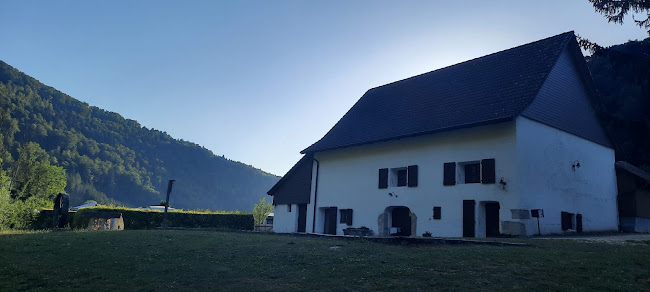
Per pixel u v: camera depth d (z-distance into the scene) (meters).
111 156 160.00
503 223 19.98
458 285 8.59
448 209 22.23
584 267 9.72
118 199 144.12
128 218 36.50
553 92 23.27
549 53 23.34
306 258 11.69
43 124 139.50
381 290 8.48
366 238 15.23
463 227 21.47
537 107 21.86
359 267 10.36
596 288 8.22
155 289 9.27
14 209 30.59
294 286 9.09
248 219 43.12
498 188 20.41
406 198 24.38
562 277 8.94
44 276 10.42
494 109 21.45
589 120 25.89
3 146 71.38
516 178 19.86
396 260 11.00
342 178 28.88
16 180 55.50
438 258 10.98
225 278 9.95
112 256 12.52
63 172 66.75
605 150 26.95
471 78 25.75
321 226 30.28
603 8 24.05
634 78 24.78
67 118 163.50
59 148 135.75
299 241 14.98
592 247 12.77
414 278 9.19
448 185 22.44
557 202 21.98
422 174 23.80
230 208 182.50
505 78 23.66
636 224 26.34
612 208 26.48
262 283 9.43
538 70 22.56
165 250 13.37
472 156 21.72
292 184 33.56
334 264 10.84
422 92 27.84
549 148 22.12
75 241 15.20
